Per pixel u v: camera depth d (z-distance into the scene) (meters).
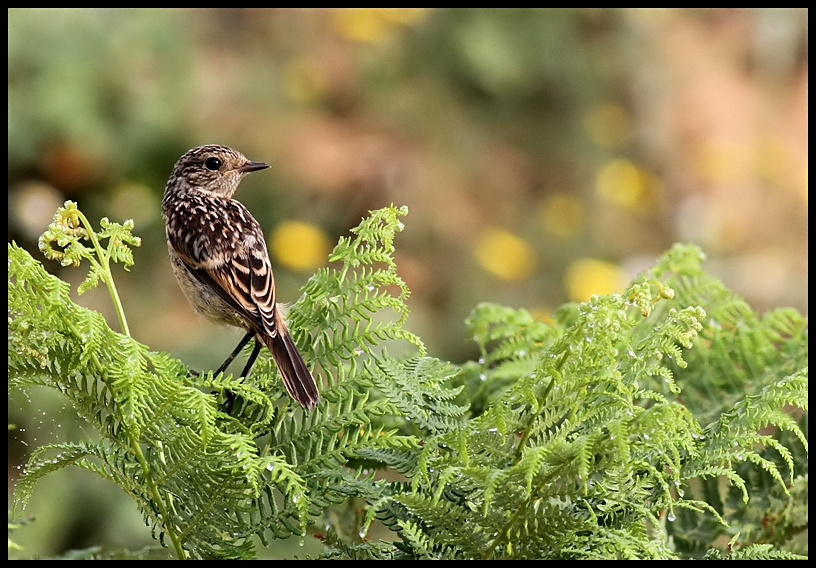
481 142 14.62
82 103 11.96
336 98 14.16
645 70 15.96
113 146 12.16
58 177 11.87
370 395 3.86
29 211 11.52
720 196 15.97
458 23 14.72
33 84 11.77
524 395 2.86
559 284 14.41
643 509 2.87
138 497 3.10
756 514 3.81
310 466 3.19
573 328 2.87
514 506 2.85
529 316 4.29
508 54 14.76
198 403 2.87
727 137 16.19
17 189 11.59
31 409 5.73
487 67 14.58
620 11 15.87
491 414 2.87
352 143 13.76
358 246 3.55
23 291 2.96
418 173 13.91
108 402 3.04
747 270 15.50
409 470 3.20
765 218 16.11
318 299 3.52
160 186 12.49
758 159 16.38
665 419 2.71
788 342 4.15
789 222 16.09
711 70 16.47
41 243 3.05
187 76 12.92
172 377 3.02
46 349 3.02
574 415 2.91
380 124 14.16
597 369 2.91
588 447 2.70
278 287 12.34
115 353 2.93
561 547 2.87
